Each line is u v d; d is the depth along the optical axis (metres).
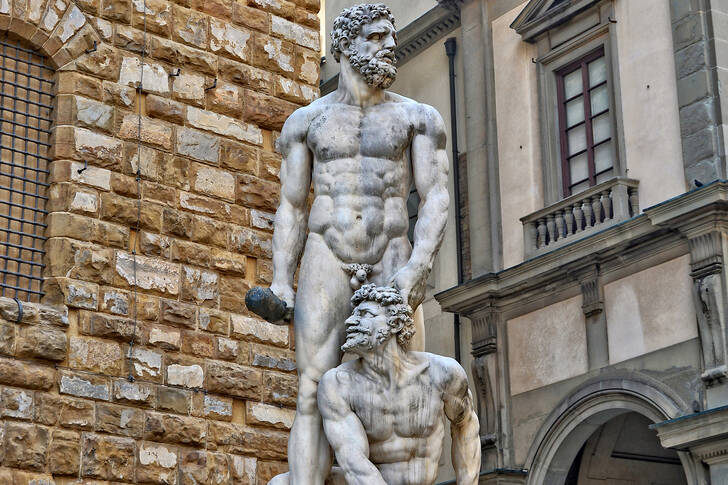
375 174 10.13
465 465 9.82
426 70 38.09
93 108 15.89
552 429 31.36
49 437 14.62
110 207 15.73
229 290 16.59
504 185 34.41
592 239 30.48
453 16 37.00
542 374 32.03
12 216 15.22
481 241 34.59
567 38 33.34
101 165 15.80
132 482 15.16
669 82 30.30
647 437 32.22
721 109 29.11
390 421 9.48
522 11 34.31
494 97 35.22
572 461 31.44
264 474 16.34
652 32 30.92
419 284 9.89
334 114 10.24
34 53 15.80
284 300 10.15
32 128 15.59
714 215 27.59
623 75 31.59
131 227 15.89
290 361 16.91
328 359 9.86
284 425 16.64
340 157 10.13
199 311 16.23
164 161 16.36
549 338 31.97
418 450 9.53
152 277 15.90
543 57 33.88
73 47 15.92
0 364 14.43
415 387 9.54
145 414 15.44
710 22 29.61
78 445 14.81
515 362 32.88
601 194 31.00
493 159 34.84
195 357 16.08
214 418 16.06
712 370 27.38
